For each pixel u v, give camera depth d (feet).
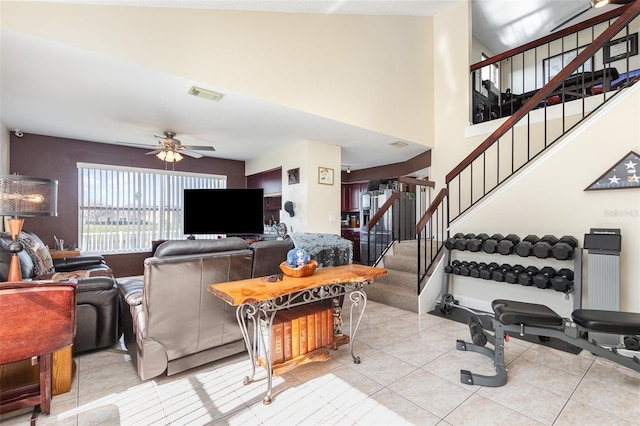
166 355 6.64
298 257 7.54
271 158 19.08
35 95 10.19
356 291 8.05
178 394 6.39
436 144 17.75
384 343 8.94
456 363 7.71
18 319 4.80
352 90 13.52
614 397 6.19
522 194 10.81
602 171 9.07
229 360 7.91
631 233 8.52
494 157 15.29
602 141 9.08
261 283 6.79
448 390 6.49
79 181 16.15
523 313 6.78
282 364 6.70
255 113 11.99
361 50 13.91
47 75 8.79
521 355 8.16
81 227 16.20
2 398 5.24
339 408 5.90
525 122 14.17
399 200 18.47
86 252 16.29
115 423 5.49
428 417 5.61
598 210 9.14
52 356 6.20
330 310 8.01
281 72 11.09
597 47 9.34
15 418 5.67
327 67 12.57
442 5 16.80
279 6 10.96
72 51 7.57
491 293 11.52
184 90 9.83
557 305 9.98
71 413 5.76
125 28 8.02
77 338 8.02
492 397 6.23
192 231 16.84
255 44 10.41
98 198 16.70
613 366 7.52
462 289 12.32
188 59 9.02
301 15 11.68
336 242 10.84
